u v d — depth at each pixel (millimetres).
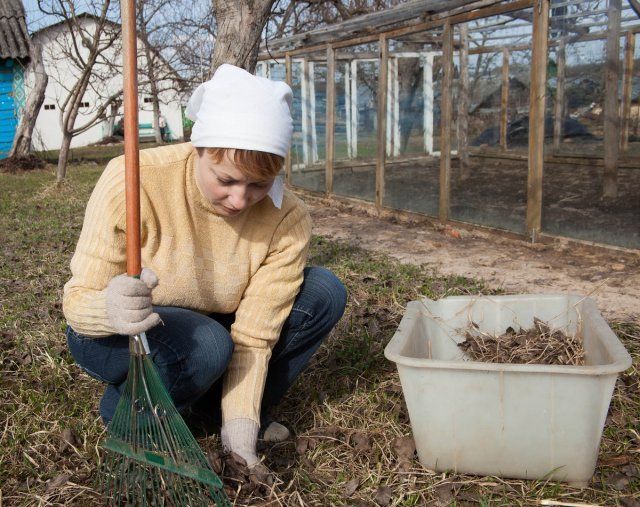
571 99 6359
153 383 2029
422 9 7434
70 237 6973
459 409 2293
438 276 5266
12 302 4551
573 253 6117
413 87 8008
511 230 6824
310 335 2605
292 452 2596
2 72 18375
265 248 2348
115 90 26172
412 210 8242
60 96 26281
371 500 2283
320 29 9484
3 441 2680
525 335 2854
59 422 2805
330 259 5801
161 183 2115
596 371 2127
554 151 6379
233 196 2025
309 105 10469
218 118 1914
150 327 1957
